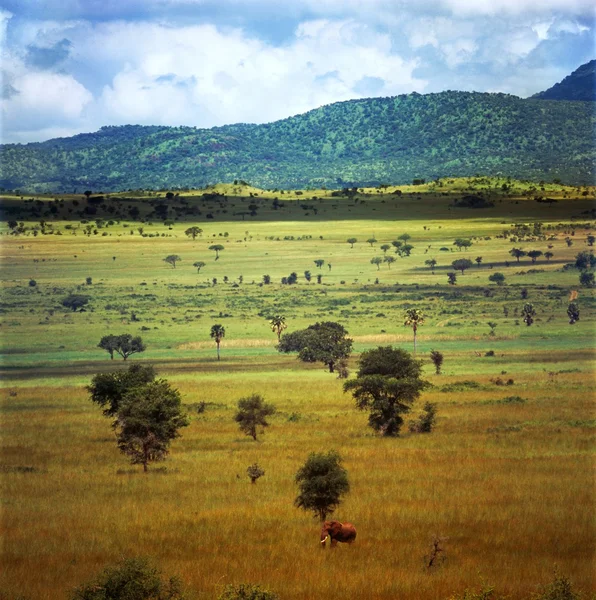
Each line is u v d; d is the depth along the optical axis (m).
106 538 76.88
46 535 78.81
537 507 85.56
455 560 68.06
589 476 100.19
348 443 127.38
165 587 56.94
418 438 130.38
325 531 73.50
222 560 68.62
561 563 66.62
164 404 114.88
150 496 94.88
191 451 123.81
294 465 110.81
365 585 61.12
